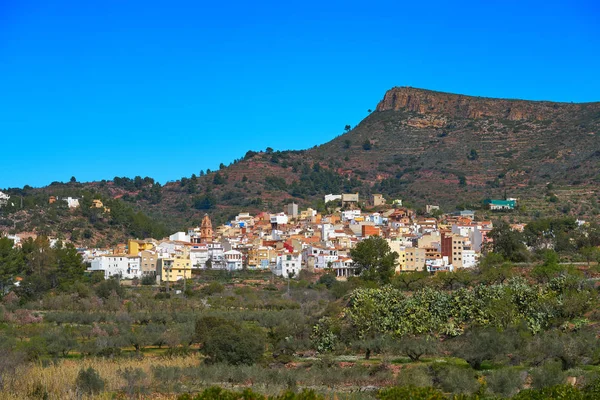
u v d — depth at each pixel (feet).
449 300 486.79
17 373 342.23
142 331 520.01
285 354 442.09
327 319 487.61
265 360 415.03
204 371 368.07
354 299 522.88
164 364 395.96
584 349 370.12
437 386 331.77
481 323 449.89
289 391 259.19
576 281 514.27
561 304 459.32
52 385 327.67
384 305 479.82
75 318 605.73
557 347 369.50
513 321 437.99
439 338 456.86
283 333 485.97
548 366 321.32
